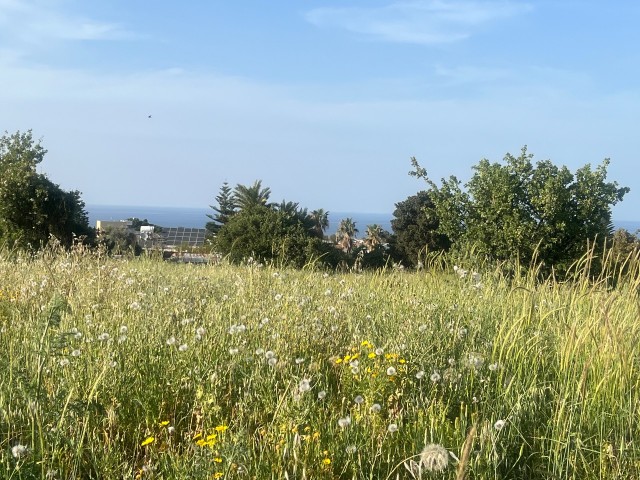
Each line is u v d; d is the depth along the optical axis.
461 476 2.71
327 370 5.12
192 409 4.28
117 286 7.30
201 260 13.78
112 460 3.60
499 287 7.52
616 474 3.76
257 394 4.48
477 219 18.47
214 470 3.44
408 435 4.05
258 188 56.72
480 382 4.81
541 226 17.34
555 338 5.74
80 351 4.68
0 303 6.79
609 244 17.39
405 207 47.09
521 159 18.03
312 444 3.76
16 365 4.14
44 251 10.27
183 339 5.25
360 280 8.88
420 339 5.55
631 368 4.81
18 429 3.74
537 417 4.40
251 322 5.91
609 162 17.48
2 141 27.66
